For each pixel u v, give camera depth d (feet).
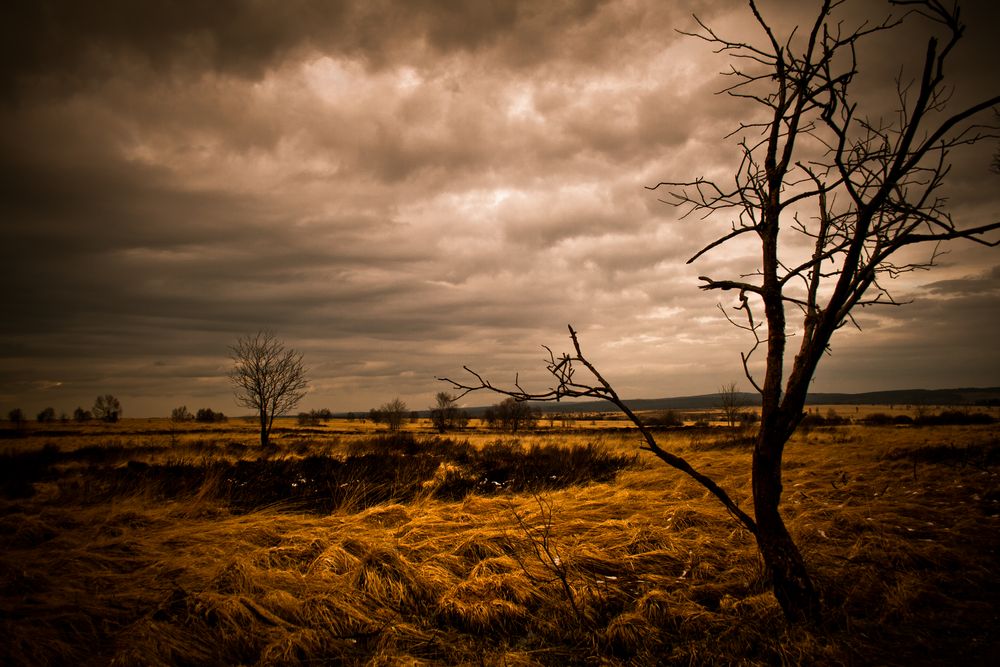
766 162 12.63
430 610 13.89
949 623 11.84
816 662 10.18
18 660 10.43
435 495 31.96
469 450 61.93
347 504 27.35
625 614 12.48
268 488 32.45
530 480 36.01
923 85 9.65
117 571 16.57
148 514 23.97
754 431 88.22
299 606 13.43
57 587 14.74
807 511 21.77
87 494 28.86
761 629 11.66
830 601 13.04
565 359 11.36
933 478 29.27
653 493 28.43
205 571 16.02
